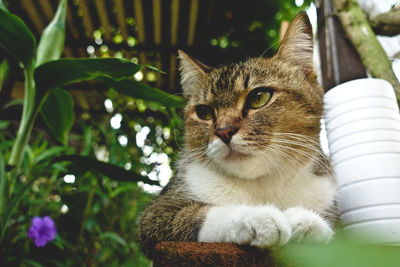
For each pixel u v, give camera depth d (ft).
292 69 1.05
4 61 1.50
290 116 0.97
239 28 2.28
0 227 0.89
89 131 1.56
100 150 1.82
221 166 0.96
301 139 0.95
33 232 1.18
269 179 0.96
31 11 1.75
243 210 0.77
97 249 1.63
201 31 1.88
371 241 0.69
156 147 1.98
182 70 1.22
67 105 1.11
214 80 1.08
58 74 0.91
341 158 0.97
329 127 1.03
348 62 1.07
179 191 1.00
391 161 0.91
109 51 2.09
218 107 1.02
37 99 0.96
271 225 0.66
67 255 1.47
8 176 0.95
